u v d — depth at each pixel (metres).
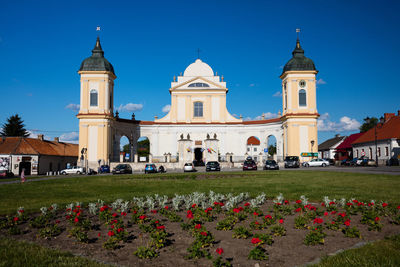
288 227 8.55
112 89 54.31
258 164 51.00
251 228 8.39
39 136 60.16
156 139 59.75
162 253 6.64
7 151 50.78
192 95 61.00
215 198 12.24
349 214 9.80
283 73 51.53
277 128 55.50
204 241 6.90
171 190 17.09
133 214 9.59
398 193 14.01
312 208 9.92
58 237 7.93
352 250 6.33
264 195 12.95
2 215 10.45
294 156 46.47
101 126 49.84
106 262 6.10
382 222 8.92
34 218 9.91
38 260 5.92
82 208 11.77
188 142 49.59
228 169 43.59
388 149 50.16
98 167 48.62
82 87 50.56
